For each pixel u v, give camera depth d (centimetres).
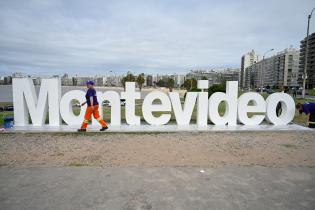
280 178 470
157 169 512
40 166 528
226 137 847
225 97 1045
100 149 675
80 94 1006
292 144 757
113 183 439
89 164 546
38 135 849
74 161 568
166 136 849
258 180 459
